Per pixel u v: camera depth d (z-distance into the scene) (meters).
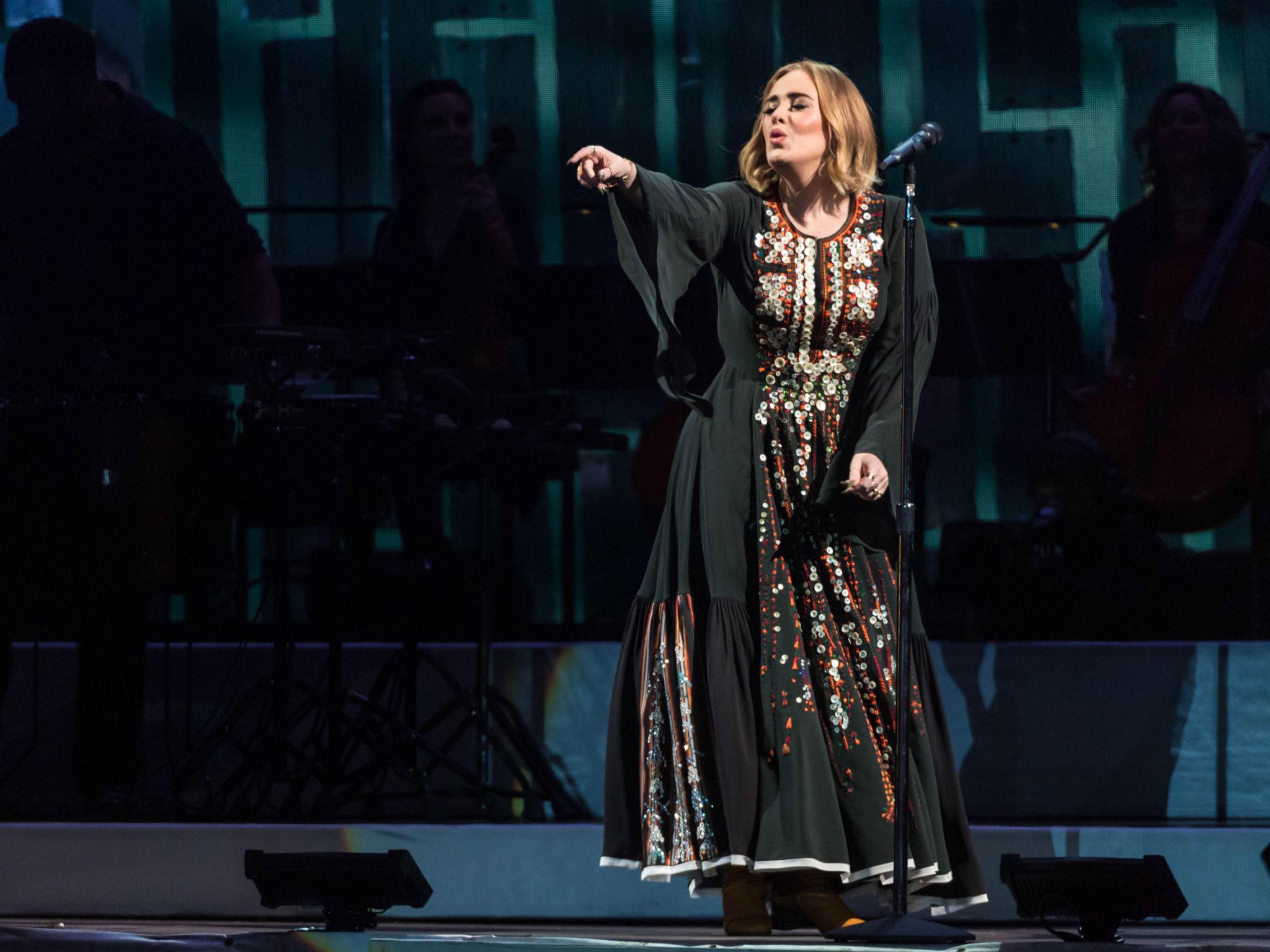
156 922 12.68
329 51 21.89
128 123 17.64
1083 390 18.36
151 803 15.16
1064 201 21.72
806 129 10.54
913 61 21.88
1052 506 18.14
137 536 15.48
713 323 17.86
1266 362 17.81
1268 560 18.30
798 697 10.19
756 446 10.64
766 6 21.89
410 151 19.12
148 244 17.48
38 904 12.91
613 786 10.78
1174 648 15.48
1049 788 15.52
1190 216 18.66
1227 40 21.33
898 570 10.41
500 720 15.20
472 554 19.62
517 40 21.98
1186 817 15.41
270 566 17.09
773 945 9.39
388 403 15.91
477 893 12.87
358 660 16.69
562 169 22.02
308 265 20.09
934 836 10.34
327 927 10.43
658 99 22.00
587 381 17.95
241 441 15.77
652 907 12.80
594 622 19.78
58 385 16.61
